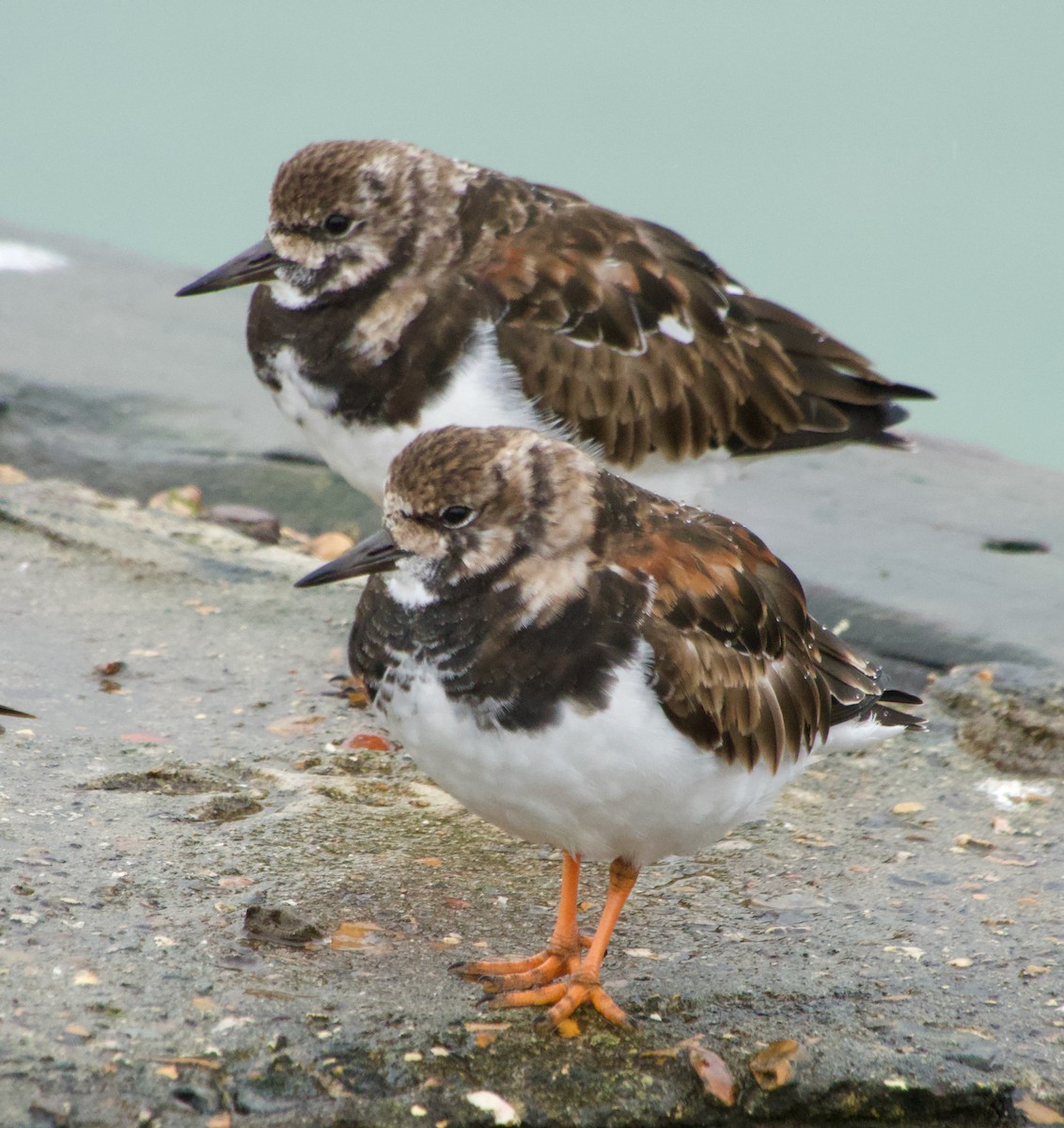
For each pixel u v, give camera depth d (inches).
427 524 306.7
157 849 361.7
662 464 503.5
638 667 300.4
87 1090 274.7
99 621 499.8
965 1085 309.9
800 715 338.0
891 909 371.2
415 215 462.9
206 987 307.3
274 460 706.2
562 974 329.7
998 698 479.2
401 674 308.7
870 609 600.1
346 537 660.7
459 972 326.3
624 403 485.1
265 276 470.0
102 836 364.2
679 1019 320.5
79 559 541.0
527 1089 295.9
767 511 692.7
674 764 304.5
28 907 326.3
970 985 339.6
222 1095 280.5
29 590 514.0
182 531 587.5
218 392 767.7
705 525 337.4
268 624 514.6
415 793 412.8
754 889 378.3
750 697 321.4
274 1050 291.1
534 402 470.9
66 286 898.7
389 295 461.4
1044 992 338.6
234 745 426.9
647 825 312.8
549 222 485.1
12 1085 271.9
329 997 310.8
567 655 299.9
